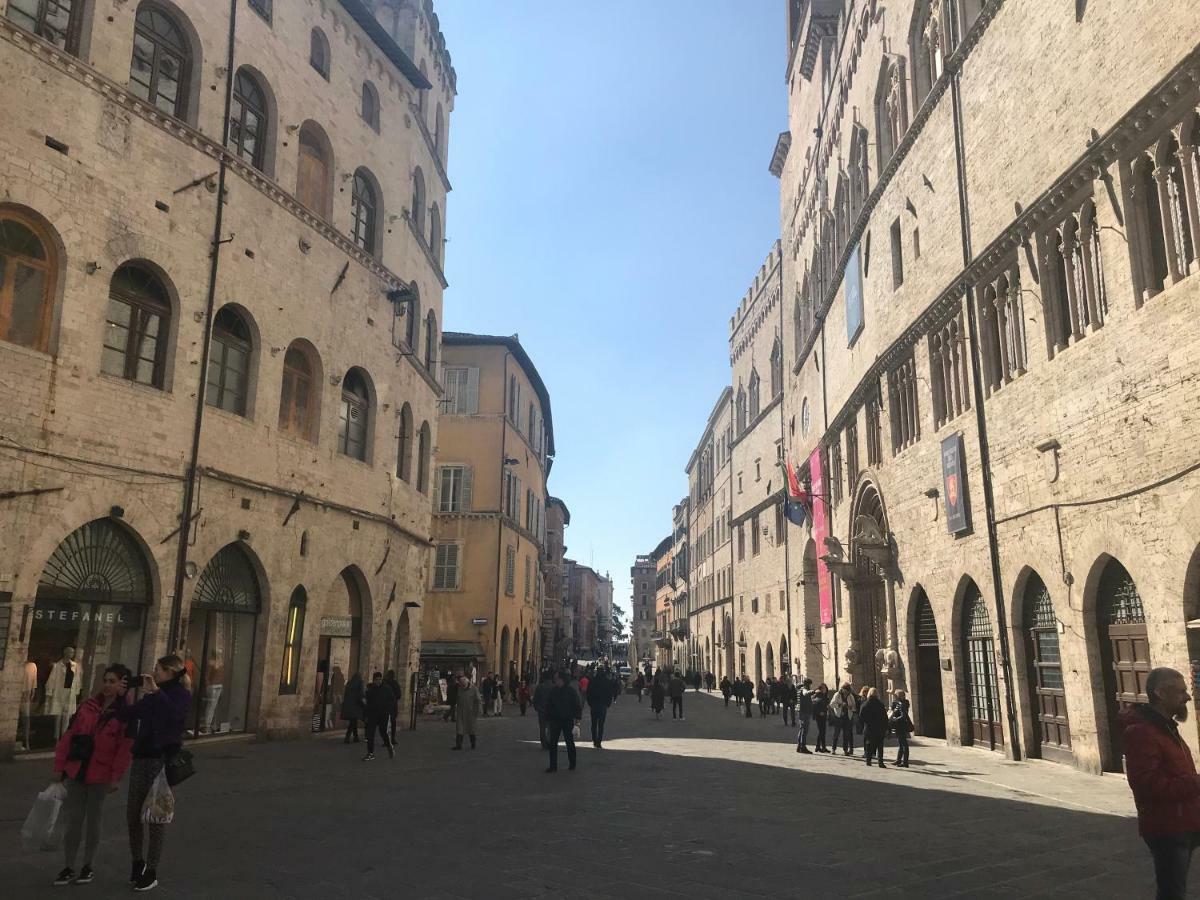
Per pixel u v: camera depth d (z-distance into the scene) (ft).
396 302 98.27
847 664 110.42
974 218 74.84
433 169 117.29
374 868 30.78
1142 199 53.01
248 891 27.50
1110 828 40.19
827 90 137.90
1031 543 64.69
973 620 77.30
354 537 87.40
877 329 102.89
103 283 61.16
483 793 49.65
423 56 113.50
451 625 155.94
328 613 85.40
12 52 56.59
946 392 82.43
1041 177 63.62
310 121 85.40
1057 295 63.05
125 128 63.87
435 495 160.86
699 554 297.33
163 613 63.10
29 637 55.21
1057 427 61.11
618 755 74.02
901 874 30.99
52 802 27.37
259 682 73.26
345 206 90.02
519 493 180.34
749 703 137.80
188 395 67.05
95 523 60.03
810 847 35.47
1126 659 55.31
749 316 211.00
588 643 536.42
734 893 28.09
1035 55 64.64
